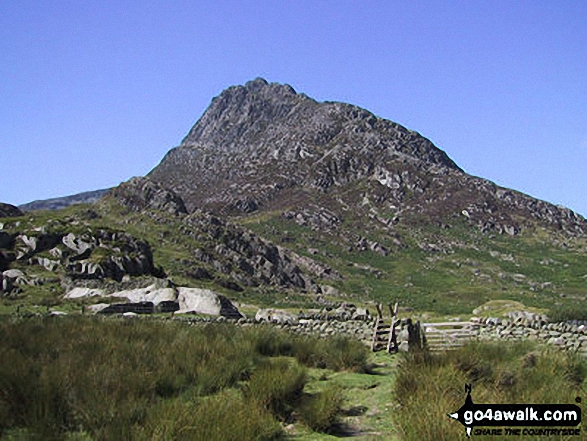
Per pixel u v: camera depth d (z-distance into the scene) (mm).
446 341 18250
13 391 8094
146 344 12922
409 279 160375
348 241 198375
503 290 141125
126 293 35062
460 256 186750
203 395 9992
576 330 17719
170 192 137375
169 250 100312
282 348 15742
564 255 190750
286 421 9164
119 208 128250
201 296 32188
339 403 9617
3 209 93750
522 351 12570
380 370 14609
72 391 8375
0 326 14102
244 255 121062
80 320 17656
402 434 7773
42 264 51312
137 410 7902
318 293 121375
